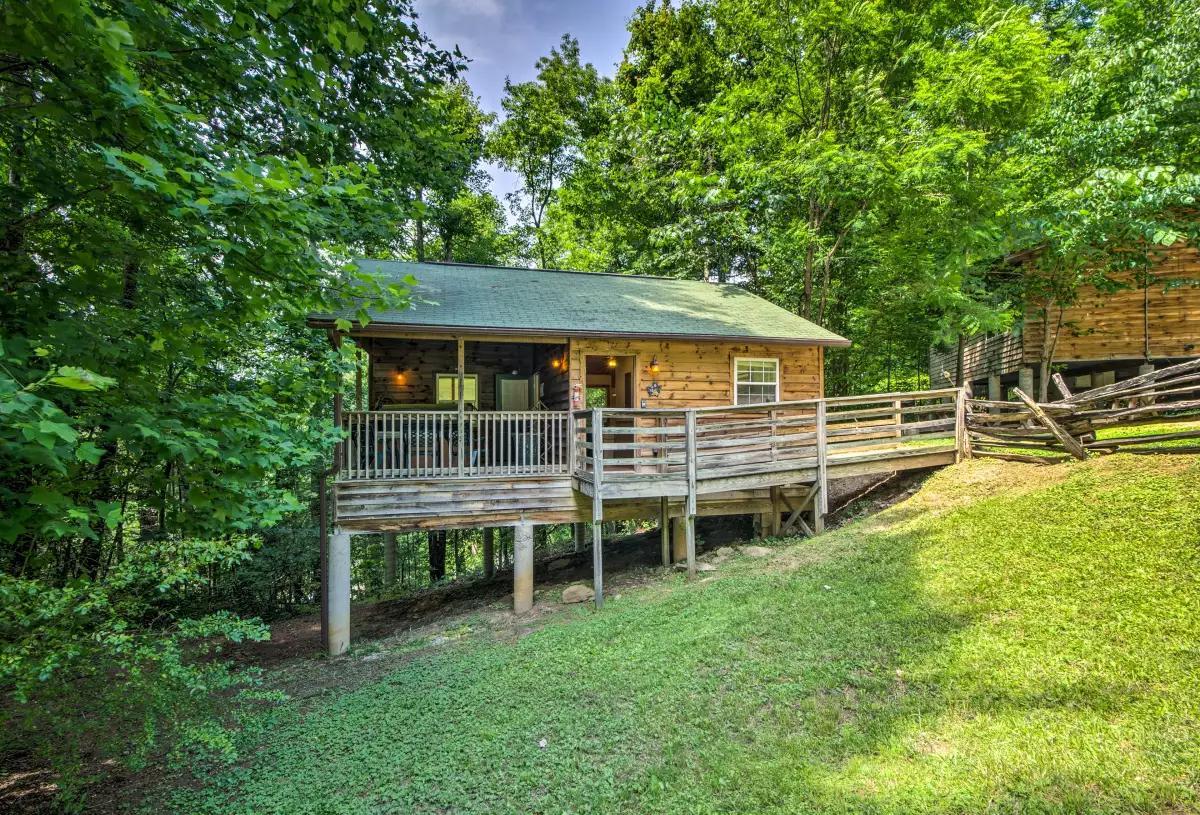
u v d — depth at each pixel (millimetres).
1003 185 11430
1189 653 3842
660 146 18766
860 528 8359
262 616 11320
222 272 3684
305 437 4891
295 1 3785
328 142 6582
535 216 27453
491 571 13031
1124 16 10633
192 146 3387
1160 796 2867
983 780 3195
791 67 15227
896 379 22141
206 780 4520
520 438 9250
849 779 3438
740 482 8812
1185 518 5402
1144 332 11961
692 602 6855
